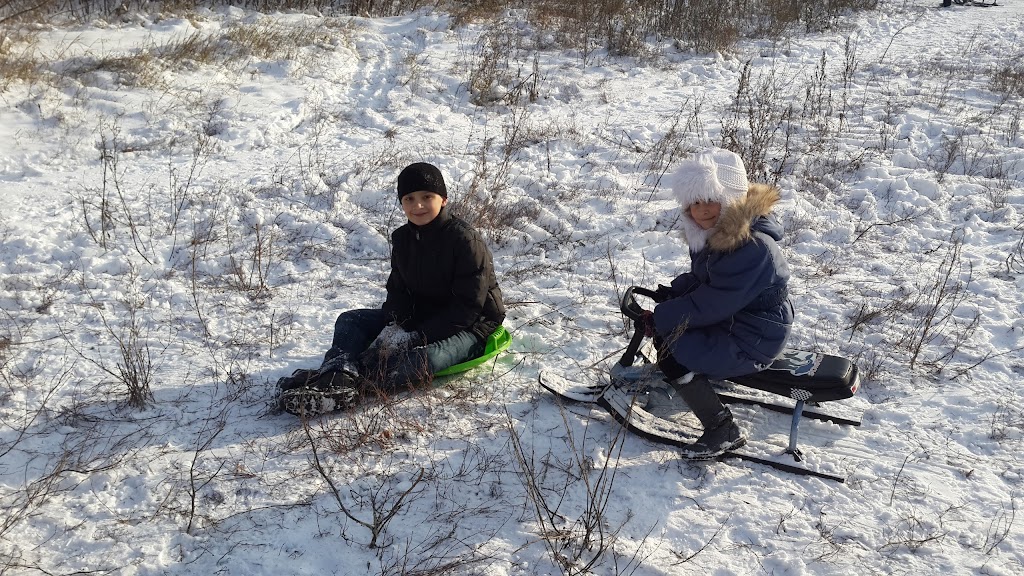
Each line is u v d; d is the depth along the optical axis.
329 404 3.91
